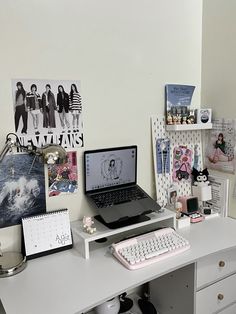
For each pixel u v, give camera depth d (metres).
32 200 1.47
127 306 1.77
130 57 1.67
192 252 1.42
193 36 1.89
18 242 1.46
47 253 1.45
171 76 1.85
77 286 1.18
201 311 1.55
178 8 1.80
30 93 1.41
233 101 1.78
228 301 1.64
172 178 1.92
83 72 1.54
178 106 1.88
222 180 1.88
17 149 1.40
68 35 1.47
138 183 1.83
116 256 1.40
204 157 2.02
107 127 1.66
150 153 1.85
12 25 1.33
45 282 1.22
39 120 1.44
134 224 1.53
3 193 1.40
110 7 1.57
